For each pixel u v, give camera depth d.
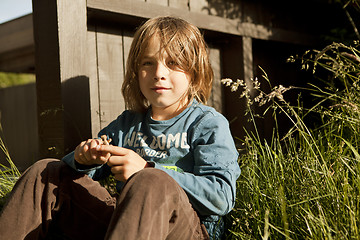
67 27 2.04
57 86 2.02
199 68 1.68
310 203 1.48
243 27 2.98
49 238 1.42
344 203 1.30
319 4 3.75
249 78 3.00
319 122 2.99
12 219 1.23
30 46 4.52
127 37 2.47
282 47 3.52
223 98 3.06
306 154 1.66
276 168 1.68
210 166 1.40
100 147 1.33
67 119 2.03
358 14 3.58
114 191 1.83
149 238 1.05
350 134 1.84
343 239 1.19
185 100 1.65
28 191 1.27
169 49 1.56
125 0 2.27
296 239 1.36
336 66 1.86
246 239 1.40
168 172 1.31
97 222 1.40
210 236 1.43
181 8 2.70
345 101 1.69
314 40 3.61
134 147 1.63
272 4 3.45
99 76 2.30
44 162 1.37
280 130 3.29
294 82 3.58
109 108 2.34
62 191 1.36
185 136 1.53
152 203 1.09
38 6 2.10
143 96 1.75
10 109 6.21
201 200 1.30
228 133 1.51
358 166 1.42
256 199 1.56
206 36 2.95
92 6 2.13
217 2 3.01
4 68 5.36
